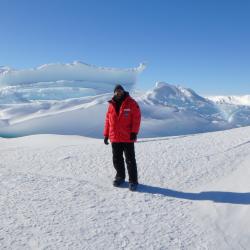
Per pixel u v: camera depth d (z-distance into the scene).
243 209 4.44
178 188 5.47
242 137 9.44
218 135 10.27
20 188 5.12
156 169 6.47
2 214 4.01
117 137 5.30
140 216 4.20
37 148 9.34
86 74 189.75
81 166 6.80
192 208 4.56
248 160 6.80
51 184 5.41
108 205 4.54
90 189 5.22
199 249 3.43
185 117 96.81
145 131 78.19
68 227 3.75
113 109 5.32
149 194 5.08
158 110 95.44
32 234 3.52
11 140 17.81
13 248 3.19
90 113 76.31
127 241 3.50
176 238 3.64
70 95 155.00
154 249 3.35
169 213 4.35
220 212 4.39
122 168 5.49
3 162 7.42
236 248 3.53
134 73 196.88
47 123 71.06
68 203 4.52
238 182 5.57
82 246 3.32
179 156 7.43
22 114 78.44
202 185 5.61
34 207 4.31
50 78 185.88
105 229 3.76
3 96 130.00
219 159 7.06
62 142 15.44
